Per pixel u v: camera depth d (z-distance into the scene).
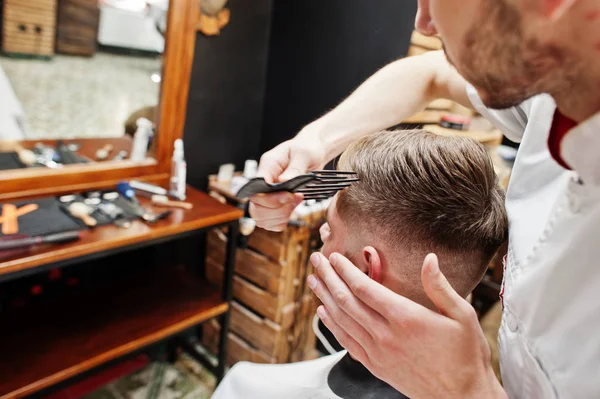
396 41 1.71
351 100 0.95
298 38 2.01
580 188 0.50
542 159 0.64
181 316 1.58
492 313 1.41
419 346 0.48
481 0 0.35
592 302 0.49
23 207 1.30
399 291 0.67
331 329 0.55
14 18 1.27
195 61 1.83
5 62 1.29
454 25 0.38
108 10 1.41
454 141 0.67
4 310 1.50
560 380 0.52
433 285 0.47
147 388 1.94
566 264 0.52
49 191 1.44
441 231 0.63
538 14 0.34
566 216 0.53
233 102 2.05
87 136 1.51
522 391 0.59
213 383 2.02
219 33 1.88
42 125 1.41
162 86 1.61
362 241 0.67
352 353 0.54
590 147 0.42
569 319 0.51
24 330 1.41
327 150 0.90
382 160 0.66
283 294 1.86
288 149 0.85
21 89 1.34
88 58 1.43
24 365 1.27
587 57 0.36
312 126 0.90
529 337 0.56
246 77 2.07
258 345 1.98
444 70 0.94
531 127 0.67
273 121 2.18
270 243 1.82
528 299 0.57
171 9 1.53
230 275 1.65
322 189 0.69
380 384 0.77
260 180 0.67
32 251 1.10
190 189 1.70
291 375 0.92
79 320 1.49
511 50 0.36
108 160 1.58
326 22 1.90
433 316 0.47
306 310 2.00
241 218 1.71
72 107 1.45
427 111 1.81
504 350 0.62
